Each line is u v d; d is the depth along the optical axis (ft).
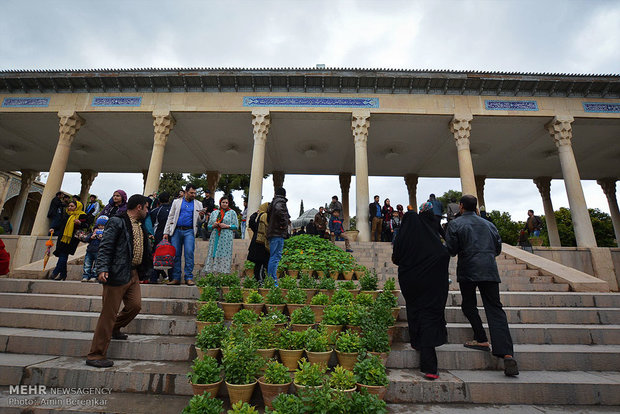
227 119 41.63
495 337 10.41
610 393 9.24
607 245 88.58
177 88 40.16
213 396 8.60
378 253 29.96
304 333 10.48
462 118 38.78
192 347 10.89
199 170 61.11
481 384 9.35
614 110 38.83
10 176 70.23
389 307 12.75
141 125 43.68
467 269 11.55
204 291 14.21
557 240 57.11
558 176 60.95
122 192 19.36
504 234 101.30
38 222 35.76
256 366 8.88
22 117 41.45
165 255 16.84
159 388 9.31
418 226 11.57
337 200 36.83
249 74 38.75
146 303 14.69
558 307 16.31
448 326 12.88
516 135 44.62
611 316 14.62
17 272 21.43
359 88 39.83
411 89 39.65
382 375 8.58
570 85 38.75
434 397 9.25
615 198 59.21
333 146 49.93
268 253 18.58
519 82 38.78
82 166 60.23
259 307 13.83
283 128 44.14
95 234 18.63
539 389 9.30
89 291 17.04
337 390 7.63
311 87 40.09
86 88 40.29
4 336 11.45
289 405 7.22
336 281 19.07
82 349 11.16
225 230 18.94
